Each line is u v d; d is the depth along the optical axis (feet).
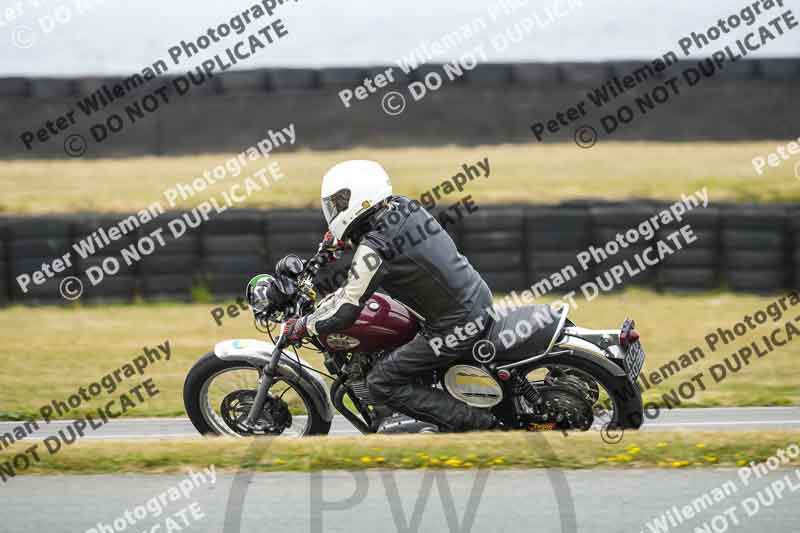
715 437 55.26
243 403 63.72
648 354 93.20
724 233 120.16
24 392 83.10
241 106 159.84
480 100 163.43
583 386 62.13
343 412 63.72
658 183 141.79
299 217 120.37
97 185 143.84
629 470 51.57
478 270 120.06
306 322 60.80
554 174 146.41
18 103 156.87
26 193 138.82
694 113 164.35
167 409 78.23
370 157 157.38
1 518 47.01
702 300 117.08
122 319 111.55
